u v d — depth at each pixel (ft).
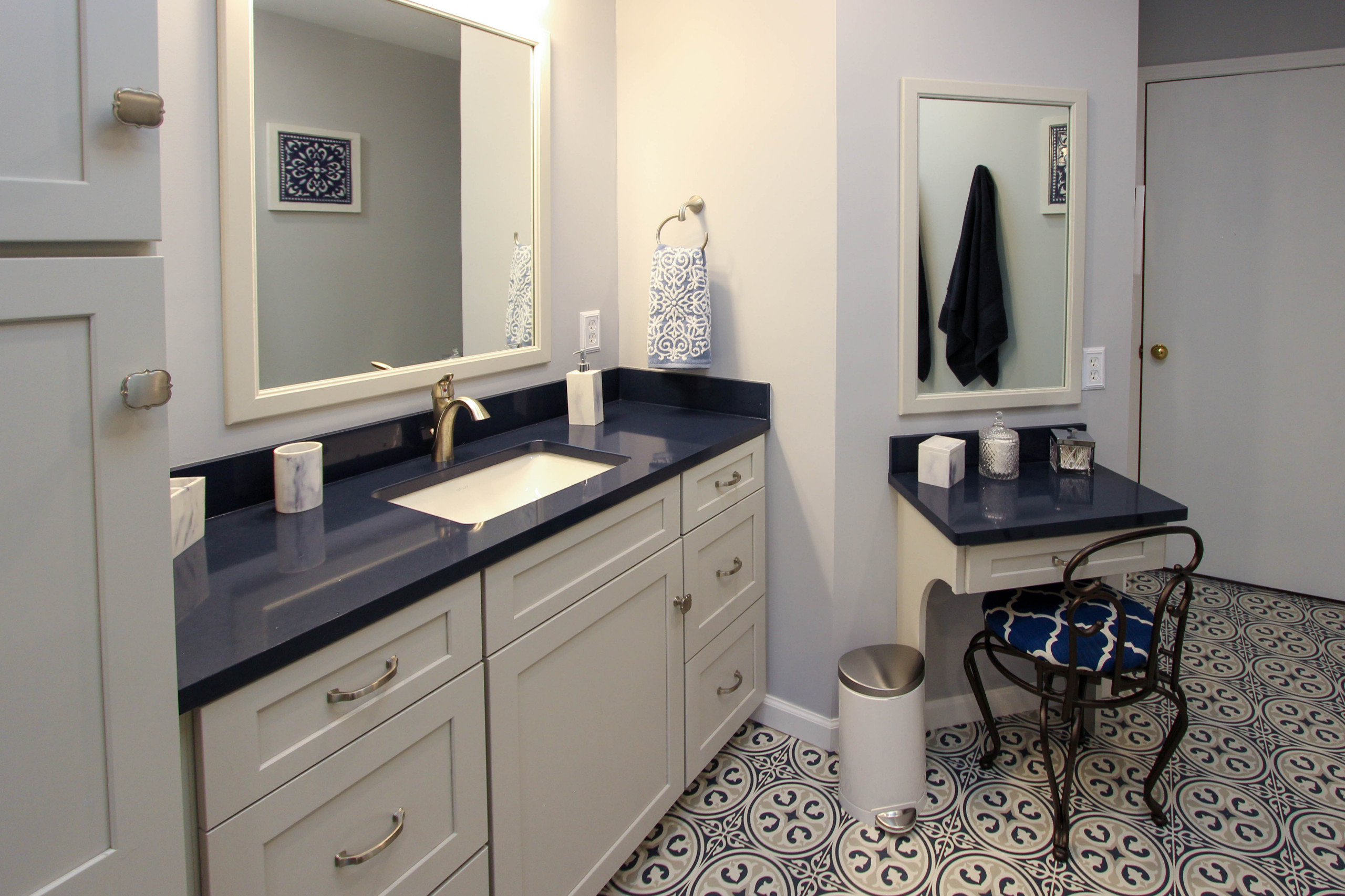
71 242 2.32
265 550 4.13
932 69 6.65
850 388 6.89
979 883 5.74
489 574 4.17
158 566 2.58
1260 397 9.98
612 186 7.72
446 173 5.98
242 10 4.53
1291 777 6.74
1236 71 9.52
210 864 2.98
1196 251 10.01
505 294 6.63
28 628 2.29
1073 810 6.45
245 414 4.77
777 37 6.70
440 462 5.85
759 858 6.03
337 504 4.92
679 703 6.14
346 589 3.61
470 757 4.17
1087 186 7.06
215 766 2.95
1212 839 6.08
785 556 7.39
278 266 4.90
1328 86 9.18
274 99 4.78
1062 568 6.08
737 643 7.04
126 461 2.47
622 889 5.76
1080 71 6.93
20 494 2.24
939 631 7.53
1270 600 10.07
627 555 5.32
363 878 3.65
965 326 7.06
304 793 3.31
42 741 2.35
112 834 2.55
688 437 6.51
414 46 5.64
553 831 4.85
